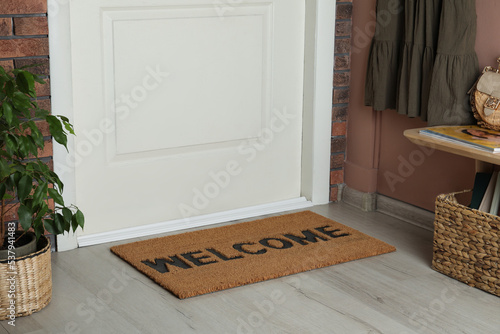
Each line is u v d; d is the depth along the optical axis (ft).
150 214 9.93
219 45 10.00
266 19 10.36
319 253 9.09
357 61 10.85
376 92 10.00
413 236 9.90
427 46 9.15
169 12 9.50
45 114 7.27
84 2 8.87
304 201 11.23
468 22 8.60
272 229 10.03
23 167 7.02
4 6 7.98
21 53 8.21
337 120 11.16
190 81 9.87
